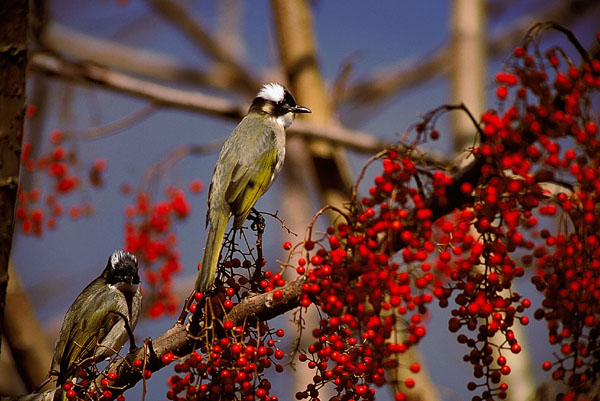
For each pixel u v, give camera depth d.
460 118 14.83
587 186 7.14
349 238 7.04
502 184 7.06
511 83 7.37
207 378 7.09
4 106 6.82
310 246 7.17
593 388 7.07
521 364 12.40
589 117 7.30
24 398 8.48
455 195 7.32
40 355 12.46
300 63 15.31
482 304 6.84
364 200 7.45
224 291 7.54
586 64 7.46
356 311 7.07
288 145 17.95
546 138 7.14
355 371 7.04
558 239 7.09
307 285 7.11
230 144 12.59
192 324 7.60
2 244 6.93
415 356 11.43
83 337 12.45
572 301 7.01
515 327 12.69
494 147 7.12
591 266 7.07
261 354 7.14
